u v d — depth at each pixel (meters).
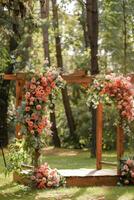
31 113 10.20
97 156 11.61
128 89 10.62
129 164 10.54
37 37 28.06
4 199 9.23
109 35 27.16
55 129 24.81
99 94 10.72
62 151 21.58
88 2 18.39
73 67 30.05
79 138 25.22
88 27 18.94
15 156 10.33
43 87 10.26
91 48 17.86
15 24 14.11
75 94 27.09
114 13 24.09
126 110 10.64
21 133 10.27
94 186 10.39
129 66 27.12
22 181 10.82
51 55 30.27
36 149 10.32
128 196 9.20
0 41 13.55
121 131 10.80
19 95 11.12
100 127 11.64
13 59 13.17
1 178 11.62
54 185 10.18
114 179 10.57
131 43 26.62
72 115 25.92
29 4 11.09
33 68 10.35
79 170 11.37
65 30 29.09
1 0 10.58
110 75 10.66
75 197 9.20
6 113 22.95
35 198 9.23
